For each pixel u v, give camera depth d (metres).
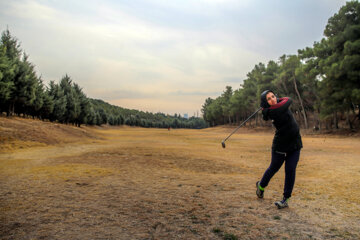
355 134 27.17
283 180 4.79
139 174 5.13
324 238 2.04
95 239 1.94
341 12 27.06
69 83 40.88
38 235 2.00
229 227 2.27
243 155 10.02
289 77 41.06
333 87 27.45
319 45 31.52
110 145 13.91
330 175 5.21
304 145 15.98
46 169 5.44
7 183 3.98
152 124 135.62
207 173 5.56
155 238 1.99
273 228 2.25
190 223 2.35
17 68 23.64
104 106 142.50
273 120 2.89
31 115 31.14
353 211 2.78
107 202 3.01
